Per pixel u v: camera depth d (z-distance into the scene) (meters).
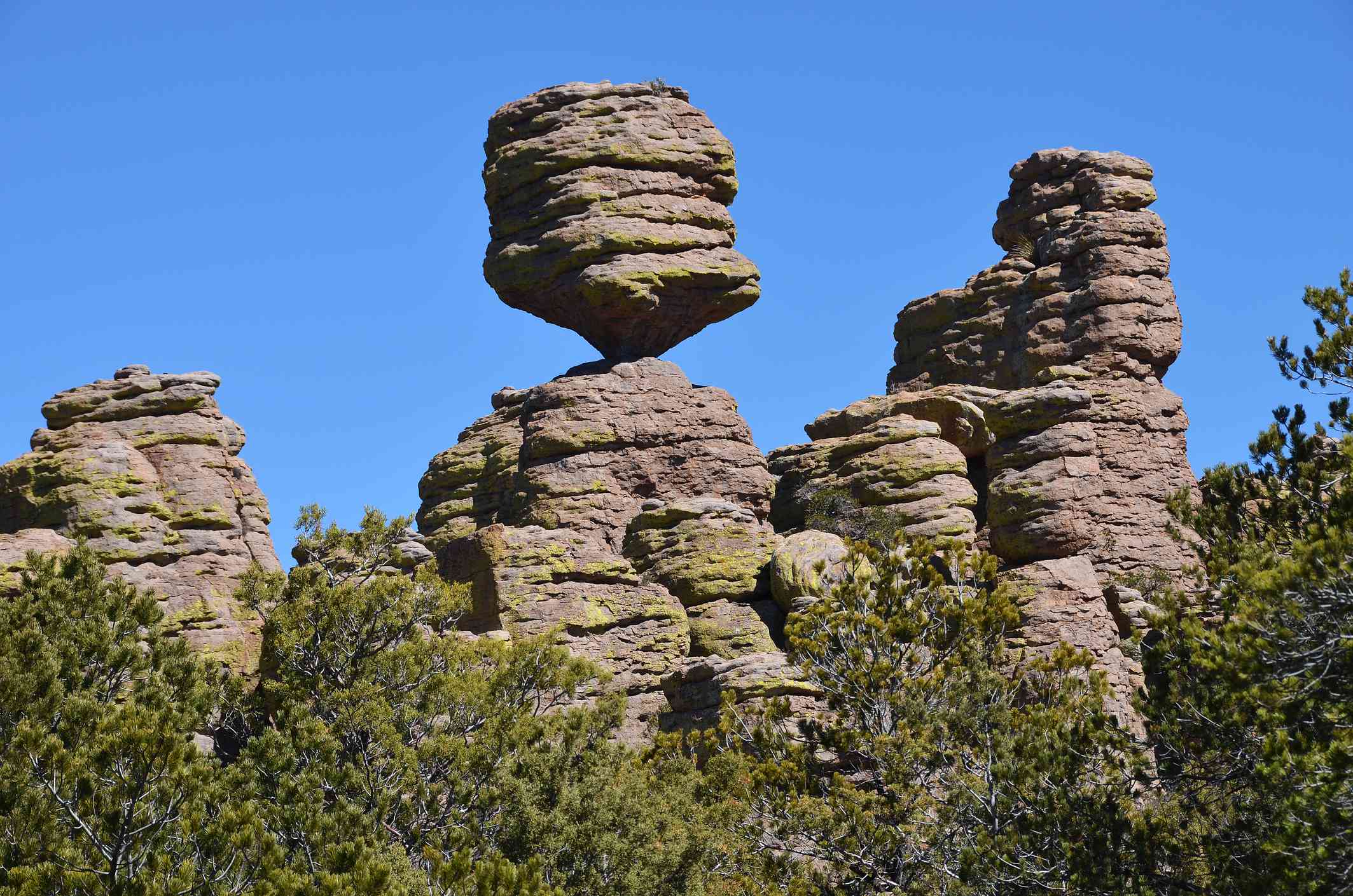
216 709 93.69
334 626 95.69
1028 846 75.88
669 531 141.75
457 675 92.25
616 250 162.25
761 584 138.62
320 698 90.94
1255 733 71.62
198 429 127.25
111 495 122.56
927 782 91.00
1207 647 68.19
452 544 135.12
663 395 156.88
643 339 164.12
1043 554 153.00
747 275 166.12
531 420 157.00
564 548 133.88
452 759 84.75
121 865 62.69
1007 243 184.12
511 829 80.25
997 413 160.50
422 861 79.69
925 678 99.88
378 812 80.38
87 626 80.56
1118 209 178.25
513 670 94.25
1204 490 81.25
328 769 80.50
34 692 71.94
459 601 100.88
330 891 62.06
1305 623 63.47
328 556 103.81
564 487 151.50
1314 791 61.16
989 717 94.75
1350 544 63.44
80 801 63.75
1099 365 171.00
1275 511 78.38
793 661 103.81
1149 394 169.88
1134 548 157.38
